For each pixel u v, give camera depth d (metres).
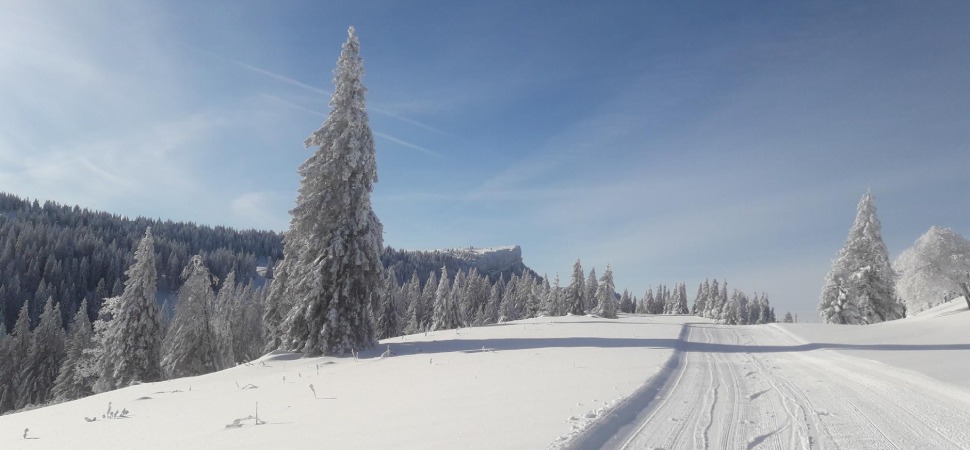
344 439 6.52
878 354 16.05
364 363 18.34
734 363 15.08
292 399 11.05
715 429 6.93
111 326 32.38
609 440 6.25
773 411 8.15
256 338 52.59
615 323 36.94
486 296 104.31
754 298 130.00
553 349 18.45
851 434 6.79
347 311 22.62
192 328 34.91
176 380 18.14
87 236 118.12
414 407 8.73
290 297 24.67
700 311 138.25
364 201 23.86
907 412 8.13
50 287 93.06
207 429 8.12
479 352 18.56
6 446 8.31
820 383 11.13
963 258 40.06
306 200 23.33
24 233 108.00
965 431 6.98
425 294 89.62
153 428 8.67
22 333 55.91
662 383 10.80
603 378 11.09
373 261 23.98
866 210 43.44
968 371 11.62
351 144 23.45
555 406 8.02
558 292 85.50
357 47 24.69
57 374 51.22
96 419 10.40
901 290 43.12
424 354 19.48
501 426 6.74
